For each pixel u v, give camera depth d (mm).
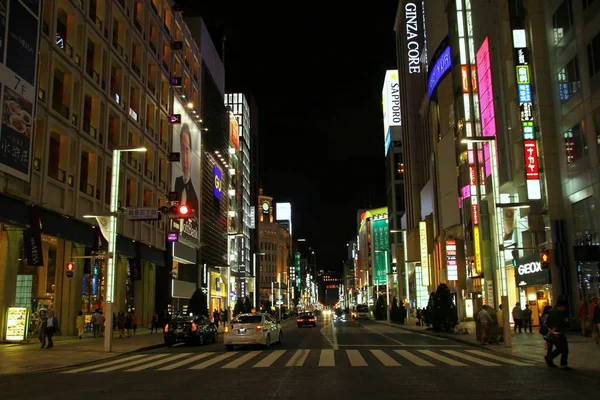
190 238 56594
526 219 38031
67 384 13055
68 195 30266
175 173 51906
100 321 32062
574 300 30109
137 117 42562
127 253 38344
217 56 74562
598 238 27547
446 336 31219
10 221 24000
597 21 27328
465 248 51031
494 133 42750
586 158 28734
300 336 34281
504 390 11328
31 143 25484
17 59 24453
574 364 15977
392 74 116875
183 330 27141
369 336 33625
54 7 28953
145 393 11383
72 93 30922
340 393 11047
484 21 45562
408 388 11680
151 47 46125
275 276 155750
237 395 10938
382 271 133250
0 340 25844
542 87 32938
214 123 71188
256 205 119125
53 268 31969
